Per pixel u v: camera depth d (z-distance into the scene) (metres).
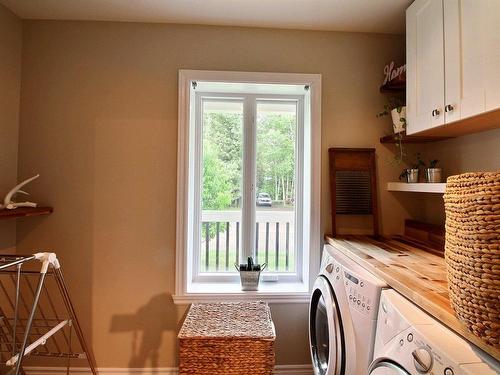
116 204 1.90
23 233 1.87
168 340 1.90
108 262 1.89
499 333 0.61
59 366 1.89
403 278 1.08
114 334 1.89
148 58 1.91
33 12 1.80
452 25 1.24
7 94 1.78
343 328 1.28
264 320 1.61
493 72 1.03
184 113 1.91
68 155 1.89
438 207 1.83
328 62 1.98
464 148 1.63
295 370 1.93
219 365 1.45
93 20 1.89
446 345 0.72
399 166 1.99
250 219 2.15
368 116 1.99
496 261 0.60
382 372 0.91
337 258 1.52
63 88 1.89
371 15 1.79
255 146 2.16
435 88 1.37
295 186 2.18
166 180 1.92
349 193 1.96
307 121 2.07
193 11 1.77
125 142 1.90
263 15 1.81
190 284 2.05
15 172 1.86
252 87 2.02
